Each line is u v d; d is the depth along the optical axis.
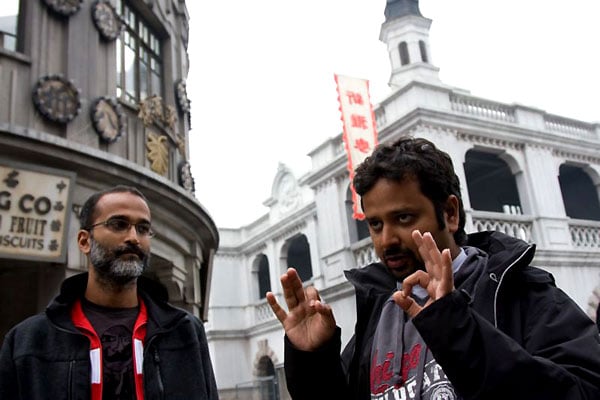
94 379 2.37
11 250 4.78
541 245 13.58
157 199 6.41
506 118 14.84
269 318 22.72
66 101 5.48
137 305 2.72
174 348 2.61
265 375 22.92
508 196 17.78
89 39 6.03
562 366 1.35
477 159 15.45
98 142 5.86
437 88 13.89
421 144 1.74
